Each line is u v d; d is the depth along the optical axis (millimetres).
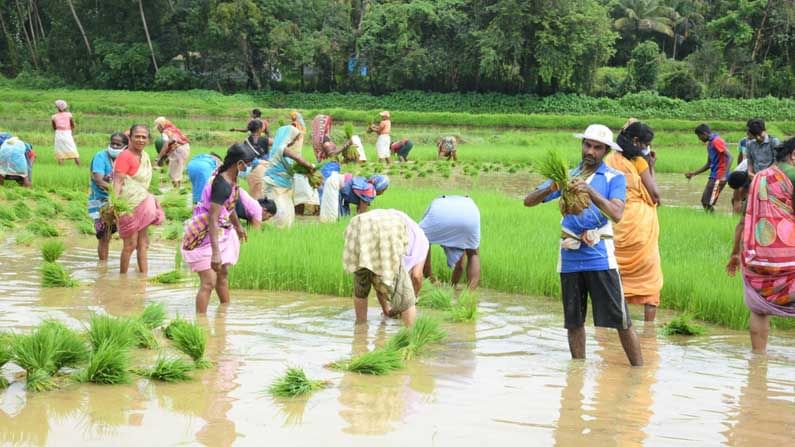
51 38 61906
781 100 56812
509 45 55156
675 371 6648
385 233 7641
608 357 7070
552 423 5234
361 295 7984
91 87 61375
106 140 31547
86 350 6164
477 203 16812
